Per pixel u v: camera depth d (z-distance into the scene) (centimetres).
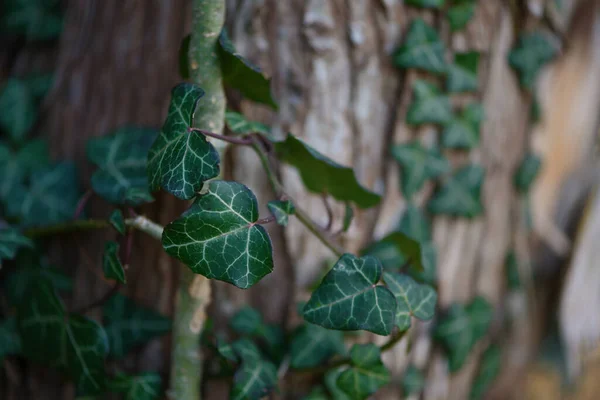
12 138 55
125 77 54
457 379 60
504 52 57
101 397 53
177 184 43
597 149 67
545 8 58
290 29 52
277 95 53
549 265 67
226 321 54
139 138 52
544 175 64
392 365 56
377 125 54
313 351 53
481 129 57
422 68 53
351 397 49
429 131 55
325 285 44
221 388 53
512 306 62
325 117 53
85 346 49
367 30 53
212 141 47
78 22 56
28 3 57
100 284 54
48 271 54
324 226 53
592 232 65
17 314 51
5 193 54
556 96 63
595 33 63
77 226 50
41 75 57
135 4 54
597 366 76
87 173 54
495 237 60
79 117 55
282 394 54
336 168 48
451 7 54
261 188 53
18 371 54
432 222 57
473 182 57
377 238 55
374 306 45
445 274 57
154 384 51
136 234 53
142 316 53
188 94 44
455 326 58
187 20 52
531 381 73
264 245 43
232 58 46
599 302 67
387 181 55
